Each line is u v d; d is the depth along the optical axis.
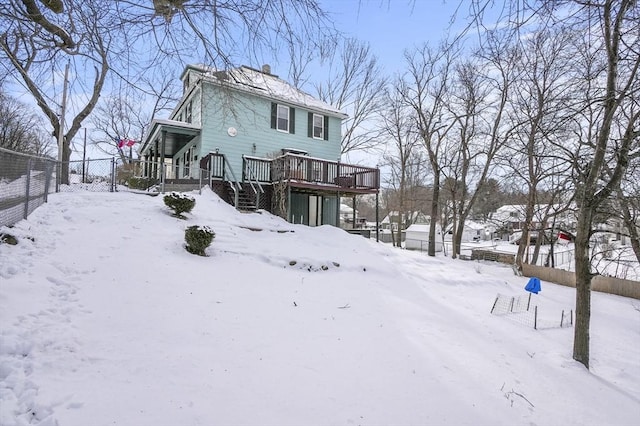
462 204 19.91
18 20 3.45
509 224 26.34
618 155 6.48
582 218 6.54
